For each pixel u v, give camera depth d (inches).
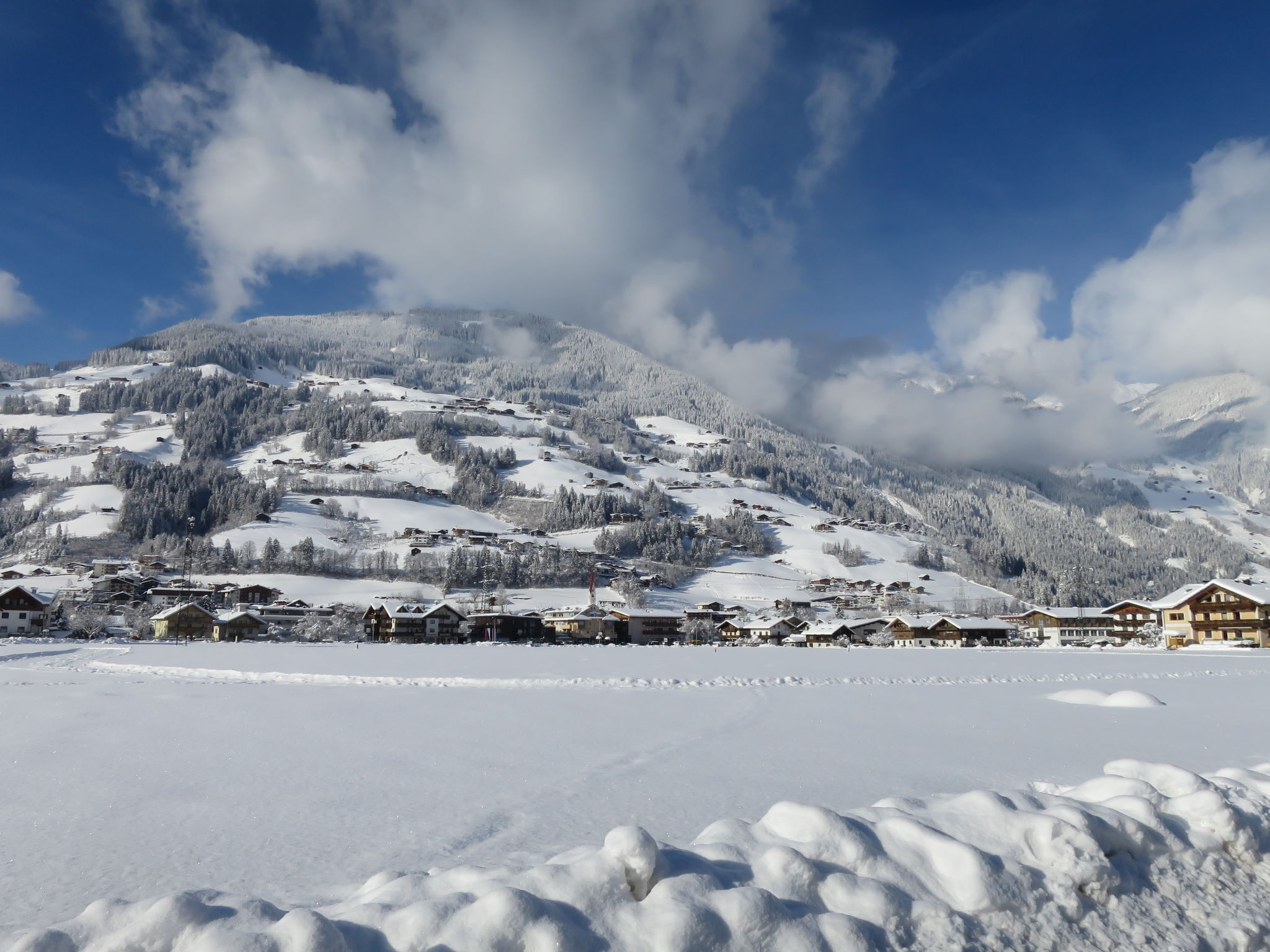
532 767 565.0
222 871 324.8
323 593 6181.1
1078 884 263.9
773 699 1098.1
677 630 5757.9
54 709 938.1
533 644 4894.2
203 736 722.2
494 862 332.5
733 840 277.9
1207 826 309.9
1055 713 921.5
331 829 394.3
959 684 1433.3
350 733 746.8
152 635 4392.2
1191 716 889.5
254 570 6732.3
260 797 469.4
